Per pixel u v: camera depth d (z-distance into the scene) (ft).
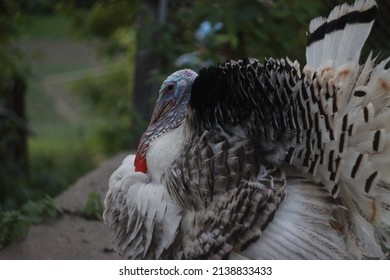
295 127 24.00
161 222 25.86
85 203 42.68
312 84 23.84
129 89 84.33
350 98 23.72
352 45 25.22
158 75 52.54
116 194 27.37
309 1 43.27
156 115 28.58
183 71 28.89
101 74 91.86
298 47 48.11
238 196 24.11
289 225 23.91
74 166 72.33
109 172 50.49
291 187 24.40
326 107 23.45
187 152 25.30
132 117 59.98
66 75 105.60
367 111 23.15
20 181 55.01
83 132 85.87
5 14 54.90
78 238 37.73
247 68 25.11
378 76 23.58
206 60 50.34
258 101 24.47
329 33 25.94
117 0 65.72
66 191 45.52
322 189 24.16
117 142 77.87
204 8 47.06
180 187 25.30
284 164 24.50
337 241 24.38
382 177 23.49
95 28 69.67
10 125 56.39
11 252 35.63
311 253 23.90
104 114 84.74
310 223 24.04
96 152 78.54
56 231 38.55
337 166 23.40
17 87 58.29
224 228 24.36
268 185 24.03
